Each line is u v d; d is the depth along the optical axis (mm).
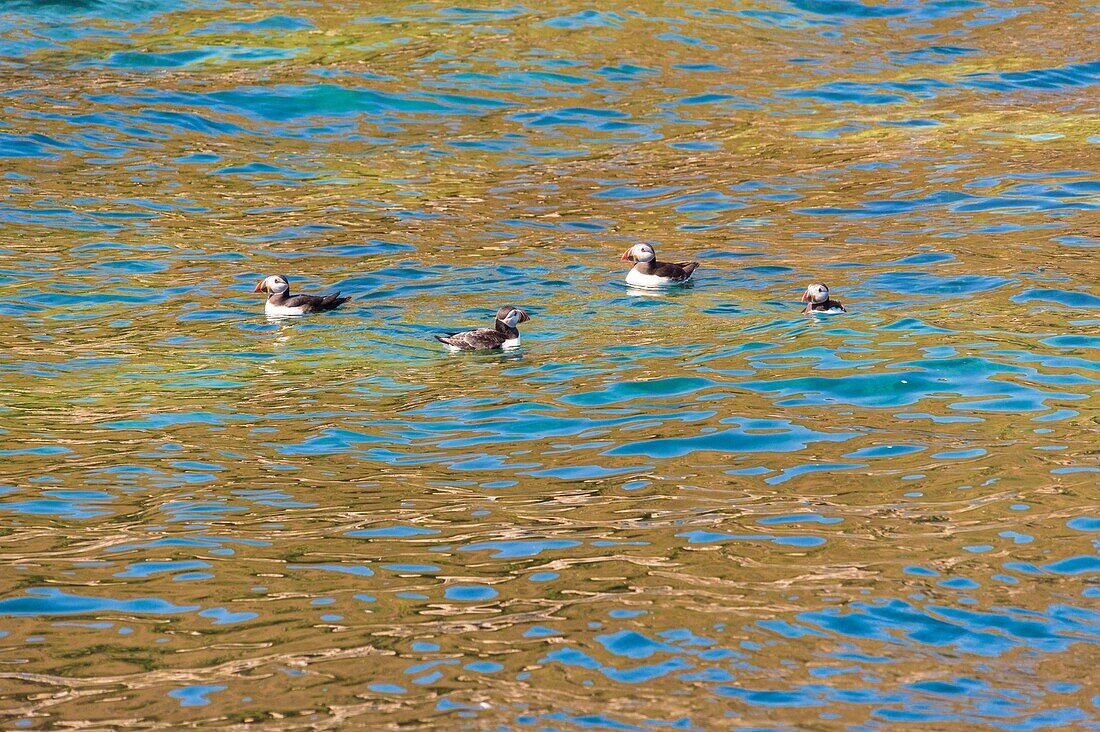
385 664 10383
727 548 12414
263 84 34406
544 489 13961
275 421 16266
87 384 17734
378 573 11992
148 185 27906
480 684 10070
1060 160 29547
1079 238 24062
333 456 15062
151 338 19828
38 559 12320
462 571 12008
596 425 15922
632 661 10414
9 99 32094
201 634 10906
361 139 31500
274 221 26219
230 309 21312
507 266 23656
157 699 9883
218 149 30312
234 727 9484
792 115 33656
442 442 15477
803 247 24453
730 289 22078
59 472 14562
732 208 27188
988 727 9523
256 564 12211
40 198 26734
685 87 35688
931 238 24625
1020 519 12938
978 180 28359
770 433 15453
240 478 14391
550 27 40000
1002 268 22406
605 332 19938
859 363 17859
